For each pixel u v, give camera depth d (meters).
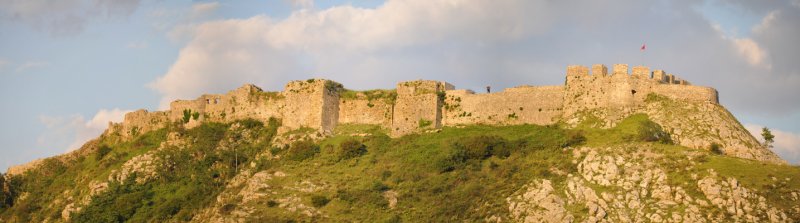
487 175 163.88
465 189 159.62
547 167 160.25
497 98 190.25
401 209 157.25
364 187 165.25
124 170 187.38
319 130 193.38
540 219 144.62
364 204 159.38
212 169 185.00
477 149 171.75
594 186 150.50
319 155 183.00
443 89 197.38
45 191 195.38
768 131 169.50
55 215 183.25
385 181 168.62
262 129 199.88
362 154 181.75
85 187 189.12
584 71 184.38
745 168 147.50
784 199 139.38
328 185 168.25
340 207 159.62
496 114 189.12
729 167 148.12
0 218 190.25
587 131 173.88
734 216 138.62
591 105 180.25
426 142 183.75
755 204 139.62
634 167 153.00
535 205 147.75
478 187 159.00
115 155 199.50
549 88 186.62
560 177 154.88
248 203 163.00
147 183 183.75
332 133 195.62
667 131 167.38
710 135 164.62
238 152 190.38
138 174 186.12
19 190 198.38
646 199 145.62
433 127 191.00
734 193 141.75
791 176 144.00
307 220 155.75
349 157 180.25
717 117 169.25
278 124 199.88
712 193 142.50
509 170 162.12
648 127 165.38
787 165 148.88
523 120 186.12
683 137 165.25
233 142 195.50
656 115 172.25
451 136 184.38
